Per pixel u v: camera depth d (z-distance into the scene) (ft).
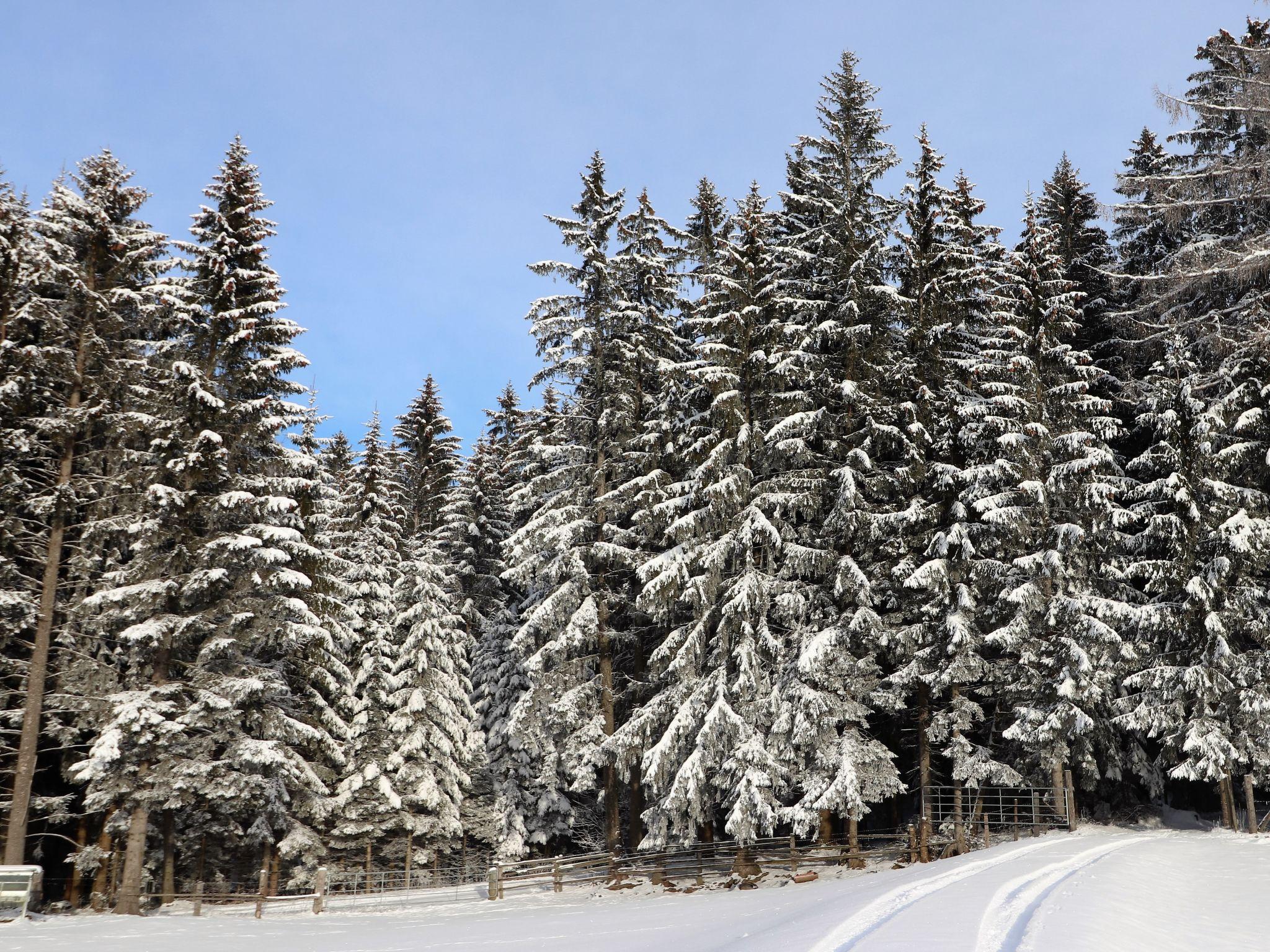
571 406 101.65
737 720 76.95
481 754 114.42
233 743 81.00
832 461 86.38
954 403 87.35
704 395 96.94
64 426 77.46
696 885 80.59
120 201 91.04
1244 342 91.50
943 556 80.18
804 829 75.05
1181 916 39.42
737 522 82.99
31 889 68.64
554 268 94.53
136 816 76.38
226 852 112.68
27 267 80.48
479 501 133.80
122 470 81.71
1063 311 90.07
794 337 87.81
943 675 78.07
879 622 78.38
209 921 71.97
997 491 85.40
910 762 99.19
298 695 102.06
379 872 112.16
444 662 111.45
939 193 90.79
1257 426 87.56
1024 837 77.92
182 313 80.59
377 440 123.95
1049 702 81.92
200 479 82.58
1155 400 90.58
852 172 94.68
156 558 78.79
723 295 89.66
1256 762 78.89
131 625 79.61
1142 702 83.30
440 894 96.07
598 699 95.50
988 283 88.63
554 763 96.48
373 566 115.24
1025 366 84.84
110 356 83.30
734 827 74.43
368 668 108.27
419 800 105.09
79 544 82.64
